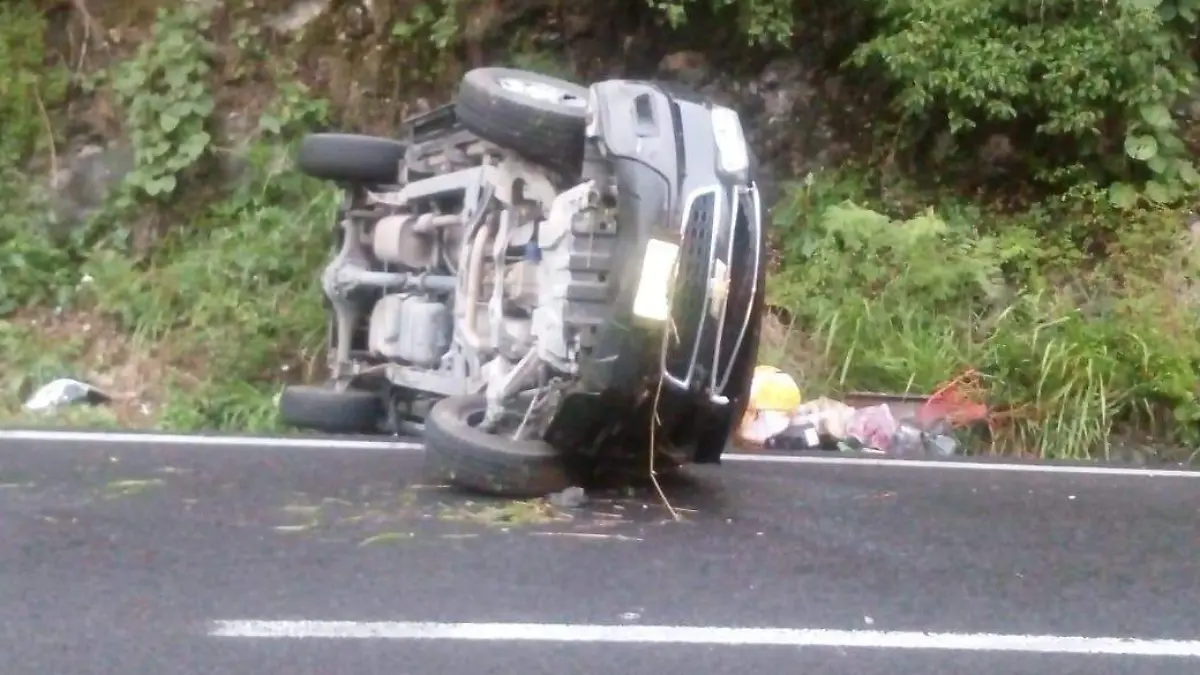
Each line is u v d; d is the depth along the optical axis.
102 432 5.71
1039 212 8.82
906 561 4.15
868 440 6.79
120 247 8.58
